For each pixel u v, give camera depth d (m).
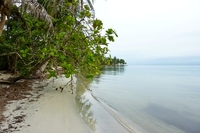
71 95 7.14
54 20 7.37
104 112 5.30
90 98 7.25
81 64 6.08
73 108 5.25
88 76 6.01
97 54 6.25
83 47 6.39
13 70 11.67
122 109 6.30
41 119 3.91
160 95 9.91
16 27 9.17
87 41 6.29
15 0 5.43
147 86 13.60
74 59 6.43
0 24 5.38
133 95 9.54
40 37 8.01
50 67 11.53
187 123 5.23
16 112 4.19
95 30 6.11
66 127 3.66
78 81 13.16
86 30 6.70
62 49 6.48
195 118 5.73
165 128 4.70
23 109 4.48
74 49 6.35
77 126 3.81
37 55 6.98
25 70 7.26
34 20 8.17
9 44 8.71
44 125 3.60
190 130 4.65
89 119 4.46
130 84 14.34
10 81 7.37
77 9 8.41
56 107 5.03
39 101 5.44
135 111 6.22
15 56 10.57
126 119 5.04
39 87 7.91
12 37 9.57
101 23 6.12
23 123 3.57
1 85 7.04
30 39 8.03
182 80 19.42
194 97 9.49
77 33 6.38
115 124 4.31
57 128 3.54
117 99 8.11
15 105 4.75
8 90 6.36
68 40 6.42
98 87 11.58
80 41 6.43
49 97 6.18
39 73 10.71
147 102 7.92
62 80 10.90
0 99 5.14
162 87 13.28
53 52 5.55
